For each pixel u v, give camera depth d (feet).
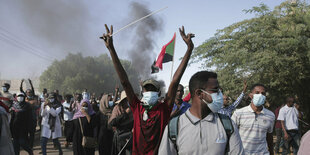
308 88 37.91
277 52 34.53
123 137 17.63
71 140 23.43
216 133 6.84
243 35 37.01
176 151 7.04
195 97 7.20
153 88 11.64
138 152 11.59
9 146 15.20
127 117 17.72
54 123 26.55
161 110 11.47
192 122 6.97
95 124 22.12
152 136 11.30
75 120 22.58
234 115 14.07
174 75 10.99
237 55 34.76
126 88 11.72
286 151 27.53
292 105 27.22
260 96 13.25
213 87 7.02
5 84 26.25
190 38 10.09
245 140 13.64
